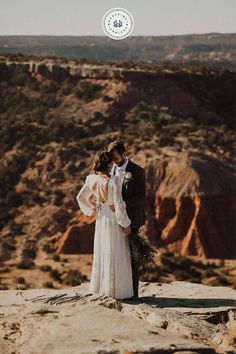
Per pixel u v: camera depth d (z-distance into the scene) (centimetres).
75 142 7444
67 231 6028
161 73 8794
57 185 6756
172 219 6519
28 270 4188
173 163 6806
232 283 4194
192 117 8531
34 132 7581
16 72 8788
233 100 9250
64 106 8250
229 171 6969
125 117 8075
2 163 7075
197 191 6519
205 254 6197
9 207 6456
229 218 6531
